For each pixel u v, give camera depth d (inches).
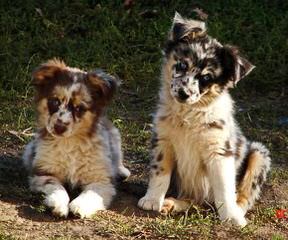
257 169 422.6
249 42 648.4
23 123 521.3
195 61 398.6
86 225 374.9
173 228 371.6
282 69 621.9
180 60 401.7
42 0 685.3
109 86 423.8
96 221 380.5
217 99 403.5
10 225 366.0
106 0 695.1
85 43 640.4
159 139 409.1
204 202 416.8
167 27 657.6
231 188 399.5
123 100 578.9
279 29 666.8
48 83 414.9
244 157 424.5
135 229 370.6
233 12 687.1
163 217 394.9
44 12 674.2
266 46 644.7
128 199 418.6
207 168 406.3
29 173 432.1
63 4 684.7
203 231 373.1
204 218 392.5
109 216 389.7
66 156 417.7
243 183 422.0
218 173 399.9
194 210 408.2
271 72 623.2
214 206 410.0
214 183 401.1
